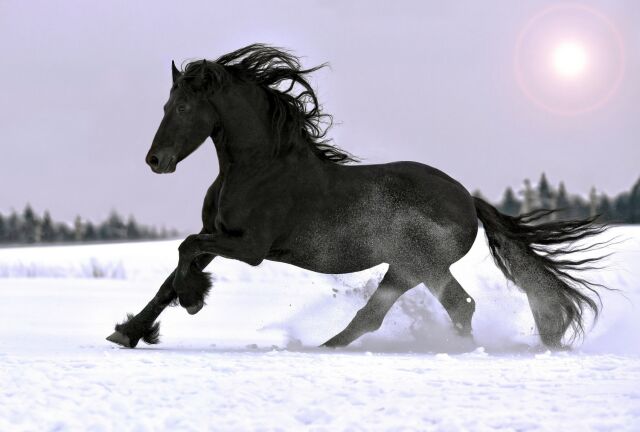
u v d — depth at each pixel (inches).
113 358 390.3
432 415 260.4
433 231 479.8
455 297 492.4
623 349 527.2
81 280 1397.6
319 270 477.7
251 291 1104.8
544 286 502.0
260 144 457.7
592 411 267.1
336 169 475.5
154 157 446.3
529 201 2753.4
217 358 391.5
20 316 759.7
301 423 257.8
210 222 477.1
